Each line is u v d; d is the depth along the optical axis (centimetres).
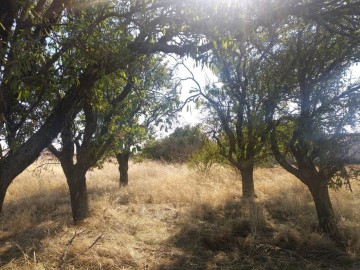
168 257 609
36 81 369
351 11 395
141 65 465
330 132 632
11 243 645
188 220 767
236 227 732
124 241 649
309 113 641
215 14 360
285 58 666
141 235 698
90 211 828
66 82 391
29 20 362
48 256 569
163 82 544
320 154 640
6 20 357
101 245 612
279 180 1141
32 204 984
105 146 787
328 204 708
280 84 655
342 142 631
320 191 707
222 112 823
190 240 685
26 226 760
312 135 630
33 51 362
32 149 376
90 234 688
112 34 414
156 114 535
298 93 659
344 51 623
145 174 1462
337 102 623
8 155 370
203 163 1105
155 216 834
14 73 320
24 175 1396
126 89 698
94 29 401
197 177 1188
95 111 747
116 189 1154
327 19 409
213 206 888
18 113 391
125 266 561
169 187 1081
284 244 663
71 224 777
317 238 666
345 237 679
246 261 605
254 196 936
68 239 644
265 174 1283
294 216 815
